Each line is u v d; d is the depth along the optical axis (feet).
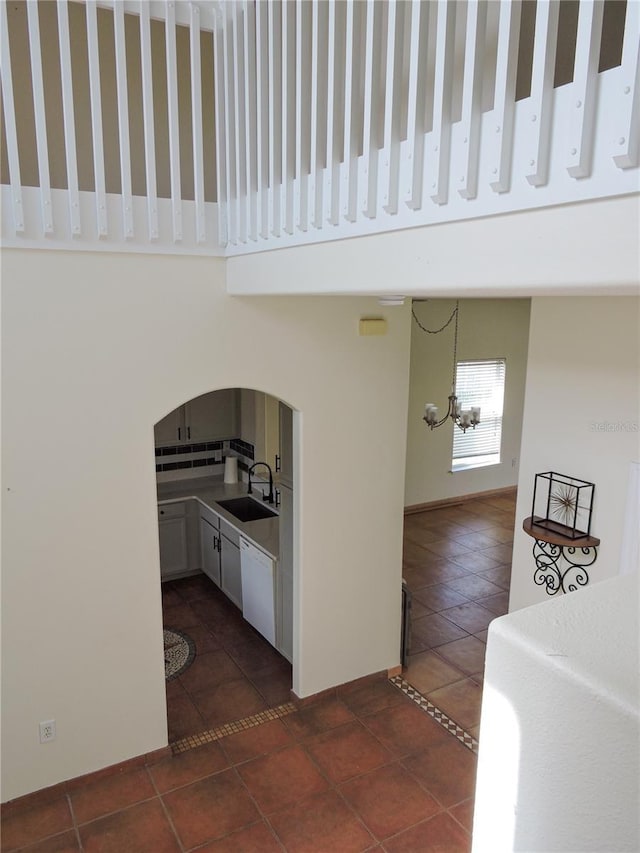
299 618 13.17
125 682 11.36
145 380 10.64
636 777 1.85
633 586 2.43
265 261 9.67
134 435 10.69
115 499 10.72
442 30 5.51
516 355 27.40
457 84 6.98
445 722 13.23
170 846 10.17
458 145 5.64
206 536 19.38
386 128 6.47
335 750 12.38
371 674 14.46
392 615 14.46
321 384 12.42
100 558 10.77
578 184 4.63
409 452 25.55
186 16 9.78
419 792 11.35
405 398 13.57
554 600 2.36
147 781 11.48
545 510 11.66
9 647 10.28
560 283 4.91
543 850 2.18
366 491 13.46
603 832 1.98
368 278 7.25
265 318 11.58
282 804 11.04
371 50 6.50
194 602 18.34
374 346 12.91
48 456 10.07
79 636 10.82
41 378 9.82
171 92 9.70
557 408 11.25
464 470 27.27
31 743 10.73
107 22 13.42
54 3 12.73
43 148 8.99
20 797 10.81
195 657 15.55
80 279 9.83
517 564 12.39
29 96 12.84
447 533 24.07
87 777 11.32
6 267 9.27
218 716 13.34
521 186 5.10
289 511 14.26
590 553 10.93
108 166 13.99
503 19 4.93
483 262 5.61
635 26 4.03
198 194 10.30
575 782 2.04
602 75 4.35
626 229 4.36
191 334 10.91
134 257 10.19
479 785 2.40
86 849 10.09
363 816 10.81
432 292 7.01
